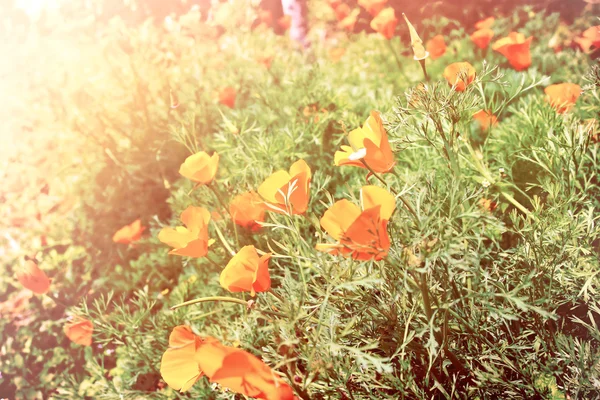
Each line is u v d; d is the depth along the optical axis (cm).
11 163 204
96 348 117
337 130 107
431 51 128
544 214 64
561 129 74
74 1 288
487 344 59
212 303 84
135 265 123
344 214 50
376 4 131
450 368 59
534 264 60
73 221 157
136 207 145
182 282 97
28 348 127
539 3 174
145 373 87
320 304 57
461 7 181
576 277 61
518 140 81
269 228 83
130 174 149
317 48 205
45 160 192
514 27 169
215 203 87
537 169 77
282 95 131
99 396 81
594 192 72
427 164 75
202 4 276
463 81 62
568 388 58
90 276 140
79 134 169
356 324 58
